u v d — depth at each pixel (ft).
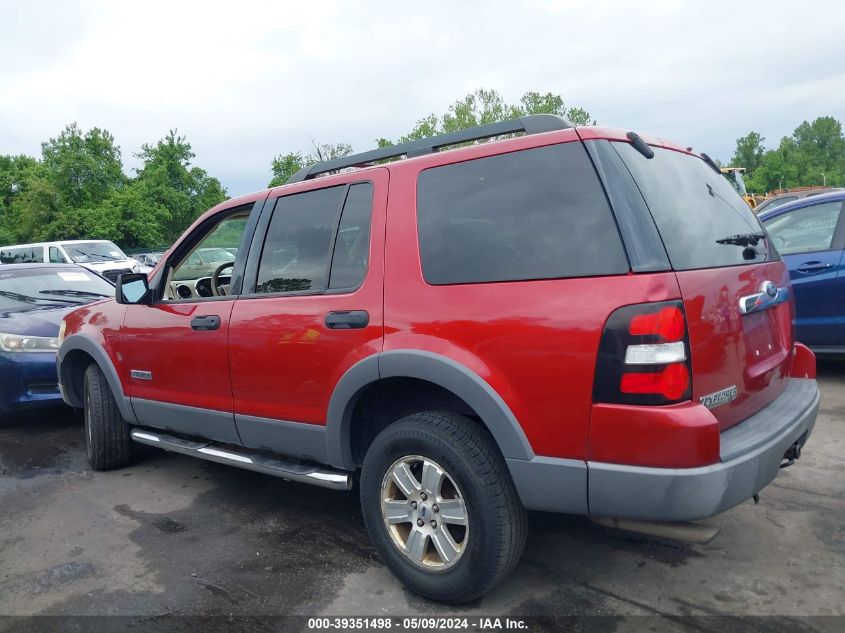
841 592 9.18
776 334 9.96
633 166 8.36
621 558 10.41
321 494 13.78
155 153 179.11
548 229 8.29
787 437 8.57
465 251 8.95
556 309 7.93
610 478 7.65
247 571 10.52
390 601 9.46
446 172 9.49
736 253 9.22
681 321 7.47
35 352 18.94
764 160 318.24
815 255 19.15
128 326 14.10
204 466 15.85
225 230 13.29
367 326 9.67
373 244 9.95
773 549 10.42
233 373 11.79
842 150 412.77
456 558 8.91
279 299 11.12
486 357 8.45
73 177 160.45
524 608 9.14
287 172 155.74
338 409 10.04
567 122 9.02
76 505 13.64
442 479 8.97
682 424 7.27
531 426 8.14
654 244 7.71
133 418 14.53
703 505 7.36
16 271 23.50
